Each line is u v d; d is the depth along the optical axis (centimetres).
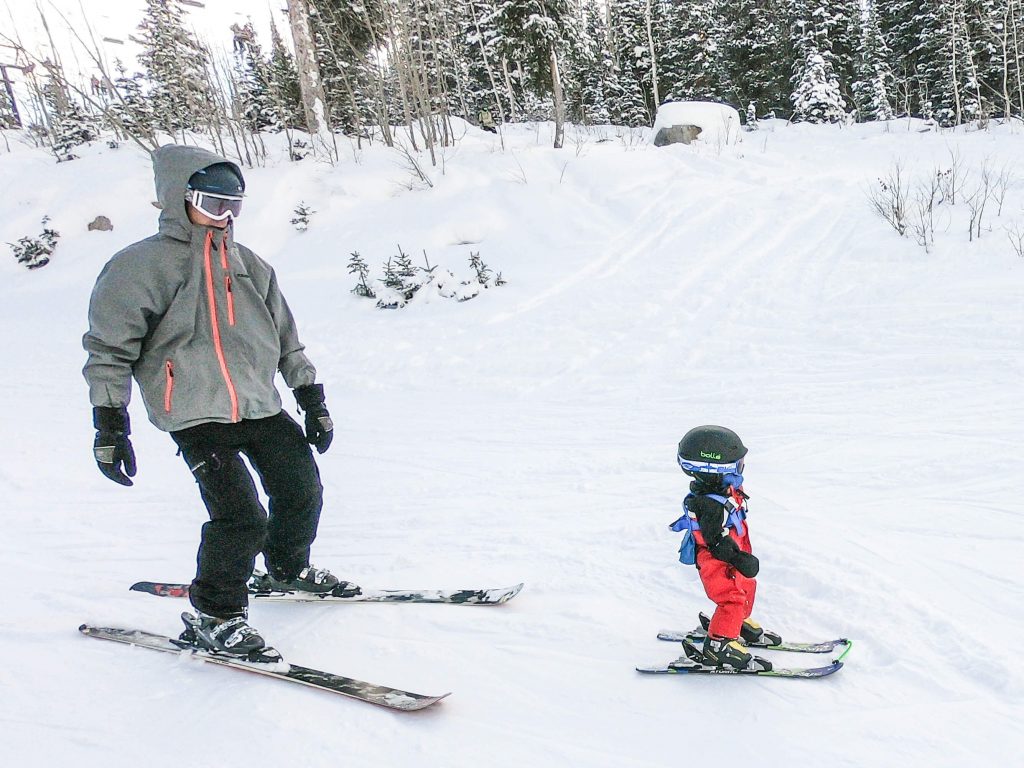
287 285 1212
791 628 273
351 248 1323
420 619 303
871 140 1831
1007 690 225
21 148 2334
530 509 419
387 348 851
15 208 1738
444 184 1492
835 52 2992
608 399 613
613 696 244
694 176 1381
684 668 251
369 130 2289
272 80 2570
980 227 858
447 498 450
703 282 884
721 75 3206
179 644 287
